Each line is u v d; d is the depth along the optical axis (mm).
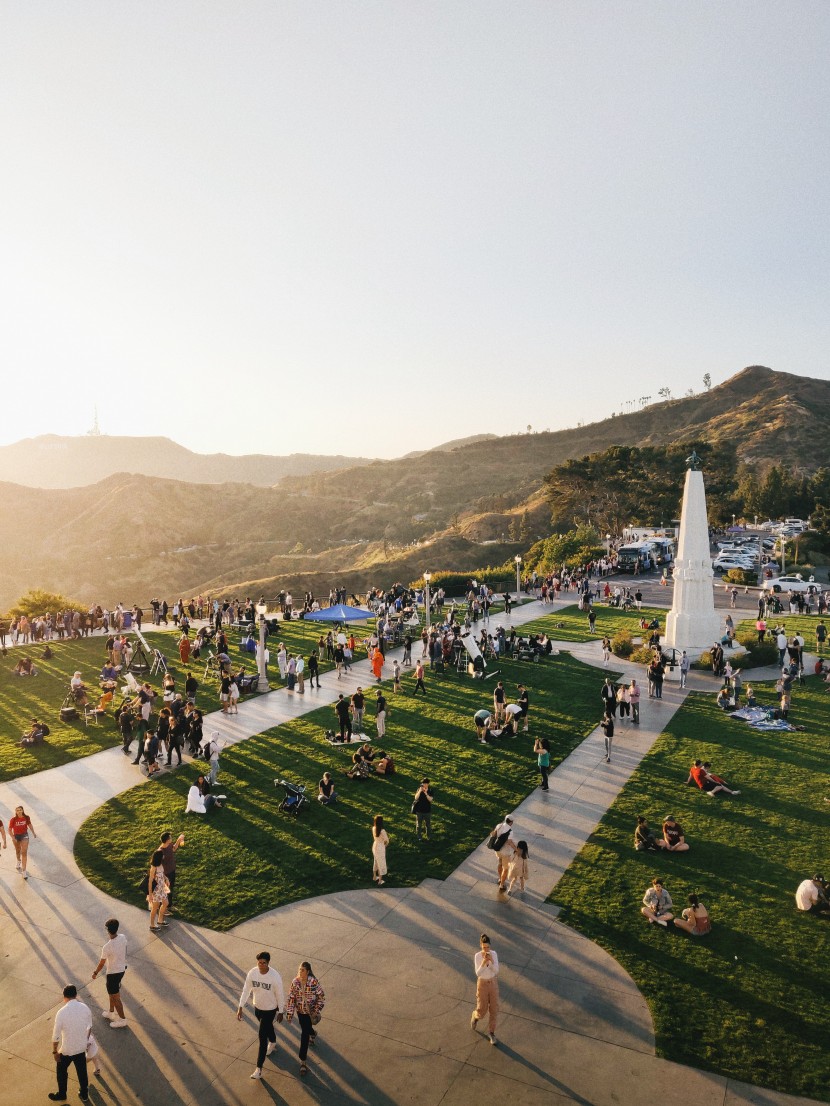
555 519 90500
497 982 10656
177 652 35719
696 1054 9180
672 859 14406
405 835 15688
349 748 21406
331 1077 8930
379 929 12180
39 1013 10312
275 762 20406
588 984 10617
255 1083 8852
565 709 25203
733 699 24703
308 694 27891
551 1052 9281
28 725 24438
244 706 26297
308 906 12938
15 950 11820
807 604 44281
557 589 51812
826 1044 9336
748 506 105438
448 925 12250
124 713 21656
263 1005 8914
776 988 10461
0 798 18188
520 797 17656
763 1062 9039
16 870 14469
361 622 43531
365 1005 10266
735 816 16312
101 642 38500
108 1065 9242
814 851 14570
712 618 32875
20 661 33312
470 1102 8469
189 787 18703
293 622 43875
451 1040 9539
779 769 19047
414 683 29188
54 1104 8617
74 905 13156
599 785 18344
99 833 16078
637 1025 9742
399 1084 8789
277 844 15359
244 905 13000
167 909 12703
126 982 10906
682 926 11945
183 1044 9602
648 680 28078
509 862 13039
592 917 12398
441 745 21547
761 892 13109
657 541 67375
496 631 35406
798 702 25391
